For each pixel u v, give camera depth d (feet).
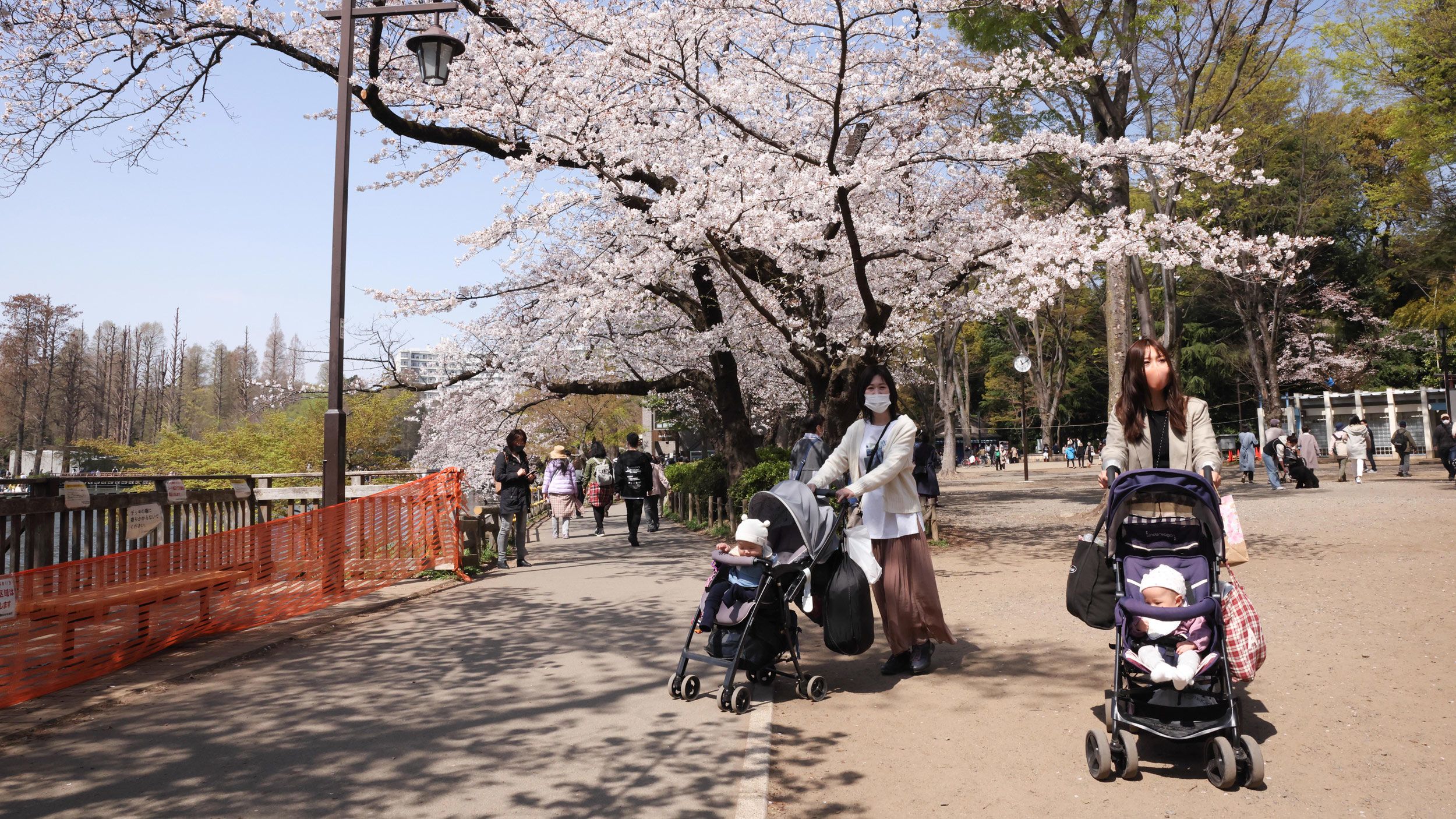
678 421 107.76
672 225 34.81
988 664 19.26
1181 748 13.87
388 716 15.62
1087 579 14.25
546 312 48.83
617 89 40.40
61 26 36.73
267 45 38.73
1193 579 13.52
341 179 29.86
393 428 104.12
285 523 26.73
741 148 39.27
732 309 53.21
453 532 33.99
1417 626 20.97
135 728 14.88
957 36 40.34
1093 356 178.60
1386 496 58.34
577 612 26.11
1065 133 40.81
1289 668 17.85
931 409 128.88
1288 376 140.97
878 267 46.98
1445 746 13.10
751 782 12.37
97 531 23.71
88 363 249.75
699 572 34.81
